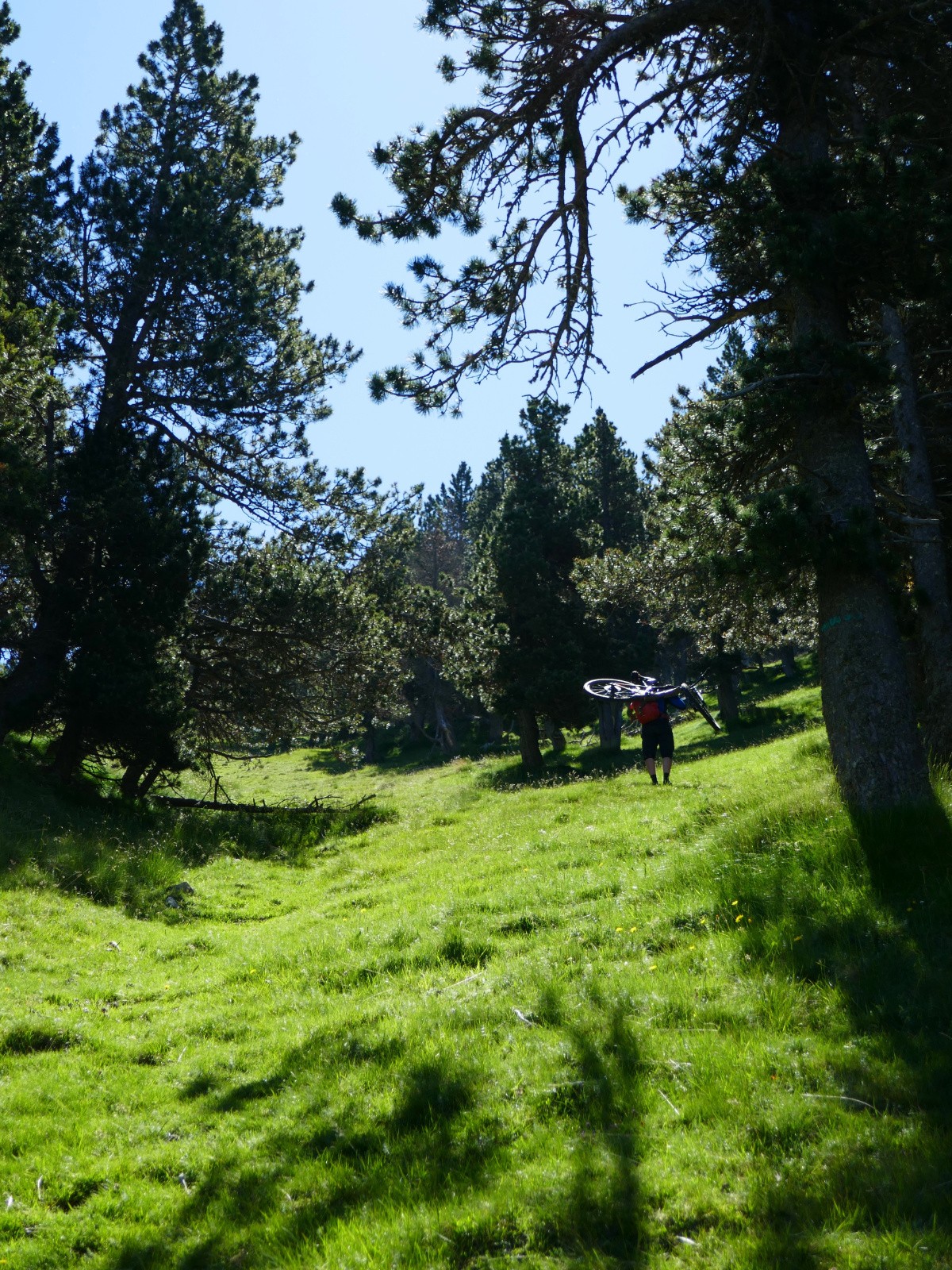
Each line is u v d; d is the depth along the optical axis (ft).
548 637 131.95
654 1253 12.32
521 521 134.82
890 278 28.30
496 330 35.40
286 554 82.84
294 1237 14.06
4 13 75.87
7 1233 15.43
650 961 23.06
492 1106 17.29
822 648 28.76
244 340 79.97
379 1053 20.61
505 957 26.32
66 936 36.86
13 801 58.08
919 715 50.26
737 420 29.89
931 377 47.19
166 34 86.79
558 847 41.96
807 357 28.14
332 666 82.28
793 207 29.27
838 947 20.95
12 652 73.61
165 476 75.36
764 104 32.58
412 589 89.66
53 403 72.23
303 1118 18.54
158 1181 17.08
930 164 27.96
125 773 75.77
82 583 71.41
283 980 28.76
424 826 64.18
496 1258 12.75
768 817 30.25
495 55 31.96
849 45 32.19
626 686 61.98
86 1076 22.20
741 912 24.56
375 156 33.35
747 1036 17.99
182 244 75.87
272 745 87.45
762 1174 13.58
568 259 34.81
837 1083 15.88
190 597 76.64
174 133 84.94
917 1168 13.03
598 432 173.27
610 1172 14.21
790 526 26.43
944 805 26.48
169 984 30.66
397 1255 12.91
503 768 135.03
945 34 31.73
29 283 73.97
